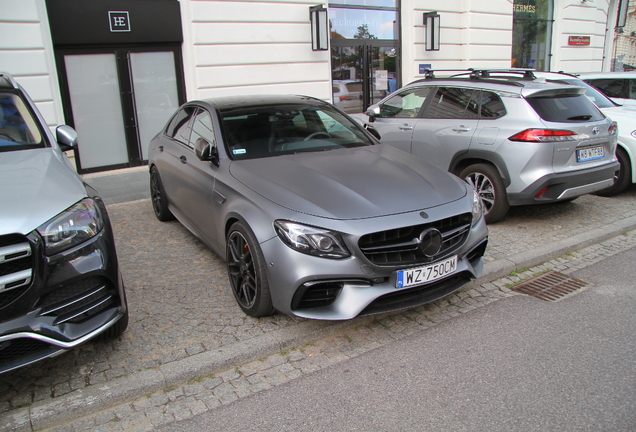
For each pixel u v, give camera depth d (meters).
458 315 3.71
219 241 3.97
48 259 2.55
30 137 3.63
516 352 3.16
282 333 3.35
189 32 9.01
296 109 4.76
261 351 3.17
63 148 3.94
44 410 2.61
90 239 2.75
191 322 3.53
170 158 5.12
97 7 8.19
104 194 7.28
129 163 9.14
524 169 5.10
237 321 3.53
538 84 5.39
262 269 3.29
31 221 2.54
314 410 2.65
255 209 3.35
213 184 3.98
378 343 3.34
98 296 2.82
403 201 3.31
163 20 8.75
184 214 4.88
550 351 3.16
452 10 12.70
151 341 3.28
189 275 4.35
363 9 11.58
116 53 8.62
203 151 3.98
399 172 3.76
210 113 4.54
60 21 7.95
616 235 5.42
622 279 4.30
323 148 4.34
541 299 3.96
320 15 10.05
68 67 8.31
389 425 2.51
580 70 16.94
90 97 8.59
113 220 6.01
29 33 7.64
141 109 9.07
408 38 12.20
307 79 10.41
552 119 5.10
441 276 3.33
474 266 3.71
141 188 7.59
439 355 3.16
